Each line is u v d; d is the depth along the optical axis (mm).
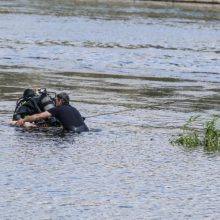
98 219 30766
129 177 37344
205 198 34250
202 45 115500
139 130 49625
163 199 33875
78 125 48281
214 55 102562
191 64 91500
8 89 65125
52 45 103875
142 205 32844
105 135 47469
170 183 36531
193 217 31469
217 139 46031
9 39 108562
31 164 39062
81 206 32375
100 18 156375
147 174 38062
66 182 35906
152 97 64938
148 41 117188
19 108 50000
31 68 80750
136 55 97562
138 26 142750
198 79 79000
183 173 38531
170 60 94375
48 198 33312
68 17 154375
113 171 38406
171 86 72562
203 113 57656
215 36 131750
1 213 31094
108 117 54031
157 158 41688
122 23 147125
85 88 68188
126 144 45031
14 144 43656
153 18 162750
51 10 171000
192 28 144875
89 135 47281
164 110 58219
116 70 83000
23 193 33875
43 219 30531
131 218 31031
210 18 171000
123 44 110688
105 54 96938
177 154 42844
